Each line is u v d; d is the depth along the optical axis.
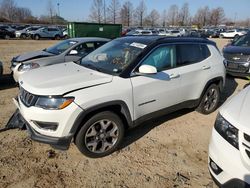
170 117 4.87
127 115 3.53
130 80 3.50
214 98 5.05
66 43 7.60
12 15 73.25
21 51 16.16
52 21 69.31
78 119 3.08
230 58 8.07
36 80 3.37
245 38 9.02
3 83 7.28
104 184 3.01
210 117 4.92
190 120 4.76
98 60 4.06
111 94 3.28
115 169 3.28
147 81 3.66
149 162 3.44
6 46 19.41
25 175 3.12
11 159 3.42
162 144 3.90
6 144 3.78
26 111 3.15
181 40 4.34
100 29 16.80
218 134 2.65
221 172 2.55
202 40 4.76
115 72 3.55
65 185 2.98
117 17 61.66
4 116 4.76
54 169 3.25
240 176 2.33
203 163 3.45
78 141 3.25
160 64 3.95
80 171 3.23
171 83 4.00
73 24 16.06
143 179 3.11
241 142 2.37
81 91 3.11
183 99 4.36
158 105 3.93
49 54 7.25
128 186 2.99
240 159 2.35
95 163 3.39
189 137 4.13
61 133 3.07
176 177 3.15
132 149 3.73
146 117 3.84
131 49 3.93
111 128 3.48
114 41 4.54
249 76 7.75
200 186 3.01
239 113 2.57
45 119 3.03
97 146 3.43
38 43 23.64
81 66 3.95
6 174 3.12
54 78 3.38
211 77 4.71
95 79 3.31
